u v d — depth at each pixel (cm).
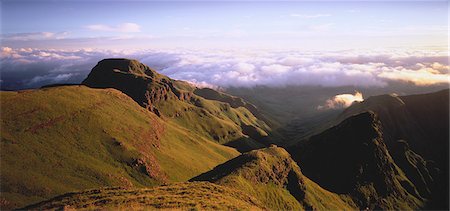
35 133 12825
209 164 18838
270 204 11481
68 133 13812
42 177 11025
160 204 4891
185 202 5122
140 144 16000
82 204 4950
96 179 12138
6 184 10119
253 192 11238
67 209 4550
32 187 10394
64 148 12900
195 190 6494
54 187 10781
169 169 15575
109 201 5012
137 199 5191
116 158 13950
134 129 17075
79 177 11894
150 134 17738
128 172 13612
